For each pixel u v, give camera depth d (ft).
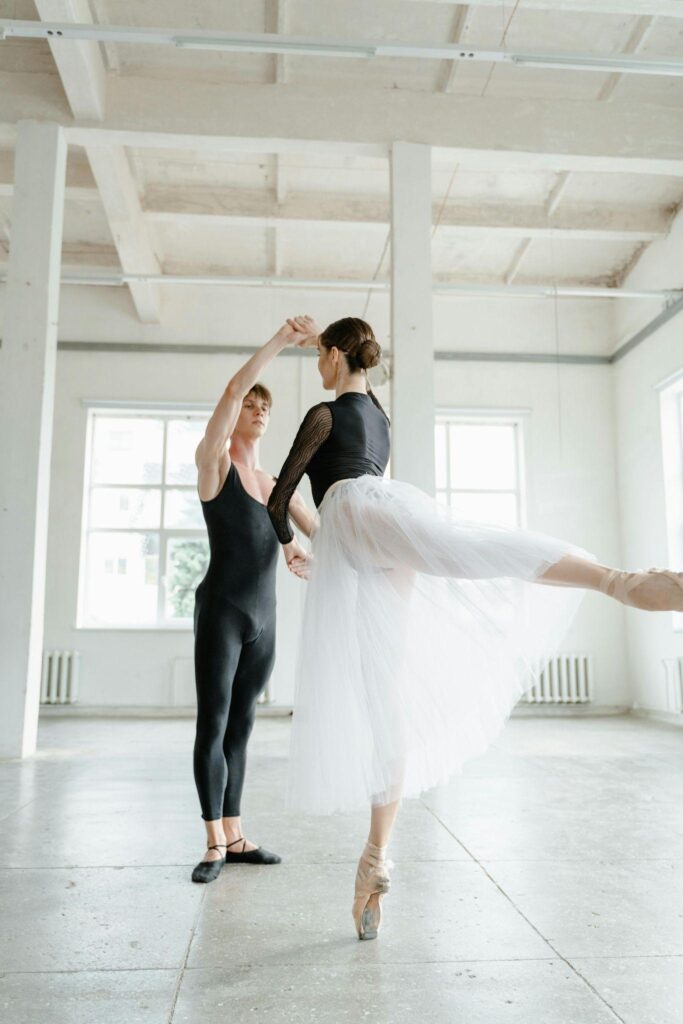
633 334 31.27
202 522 32.01
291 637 30.48
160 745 20.18
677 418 29.07
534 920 6.73
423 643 6.40
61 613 30.37
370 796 6.16
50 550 30.73
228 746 8.98
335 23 19.48
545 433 32.81
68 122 20.08
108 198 23.85
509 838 9.86
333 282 29.22
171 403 31.86
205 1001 5.16
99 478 32.09
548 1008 5.01
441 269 31.22
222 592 8.71
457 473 33.17
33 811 11.53
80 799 12.51
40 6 16.90
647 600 5.28
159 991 5.32
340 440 6.88
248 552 8.80
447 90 21.16
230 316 32.53
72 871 8.33
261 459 31.78
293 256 30.48
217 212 26.30
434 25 19.62
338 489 6.69
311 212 26.55
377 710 6.15
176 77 20.62
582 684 30.94
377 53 16.49
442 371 32.86
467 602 6.35
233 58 20.21
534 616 6.45
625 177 26.18
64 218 28.50
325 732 6.26
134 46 19.79
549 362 33.14
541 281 31.91
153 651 30.48
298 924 6.66
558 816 11.21
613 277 32.04
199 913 6.96
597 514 32.48
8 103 19.95
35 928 6.57
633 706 31.07
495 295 31.99
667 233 28.04
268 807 12.00
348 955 5.96
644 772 15.58
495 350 33.09
